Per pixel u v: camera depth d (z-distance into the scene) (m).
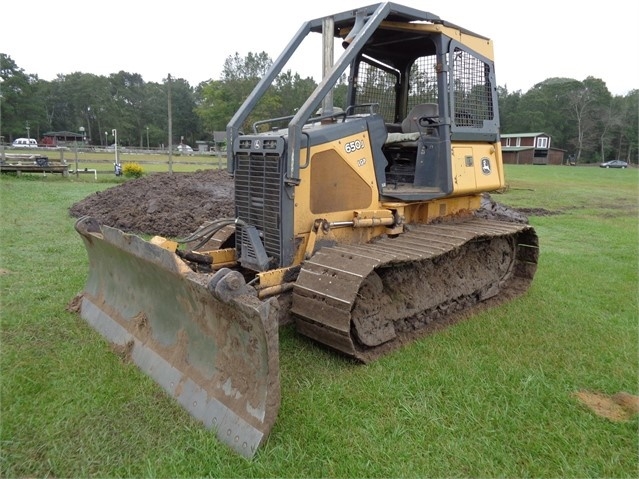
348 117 4.75
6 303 4.96
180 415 3.15
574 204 16.45
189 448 2.86
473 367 3.95
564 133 74.38
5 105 65.44
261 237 4.27
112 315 4.30
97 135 81.19
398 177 5.54
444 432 3.11
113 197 11.39
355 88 5.56
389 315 4.28
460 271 5.22
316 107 3.93
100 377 3.56
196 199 10.90
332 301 3.64
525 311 5.32
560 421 3.30
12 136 67.12
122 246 3.89
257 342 2.85
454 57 4.96
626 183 26.70
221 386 3.12
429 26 4.73
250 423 2.85
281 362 3.90
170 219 9.36
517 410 3.39
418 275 4.64
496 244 5.78
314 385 3.57
